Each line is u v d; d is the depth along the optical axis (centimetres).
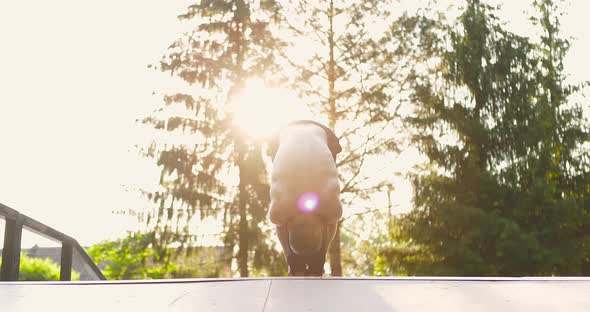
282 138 415
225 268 1873
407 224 1869
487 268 1755
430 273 1803
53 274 1039
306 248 373
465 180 1898
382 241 1972
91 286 227
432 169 1950
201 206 1864
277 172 382
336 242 1820
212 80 1947
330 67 1953
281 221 379
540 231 1869
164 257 1873
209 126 1914
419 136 1894
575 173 2027
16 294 202
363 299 184
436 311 163
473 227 1800
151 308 169
